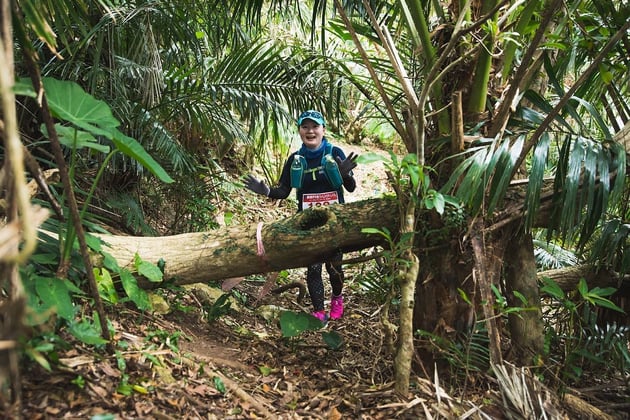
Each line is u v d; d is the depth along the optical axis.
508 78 2.90
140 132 3.74
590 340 2.92
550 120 2.47
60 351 1.96
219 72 4.12
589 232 2.56
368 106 4.07
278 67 4.23
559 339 3.11
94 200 3.89
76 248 2.43
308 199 3.44
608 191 2.48
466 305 2.69
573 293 3.48
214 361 2.54
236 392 2.24
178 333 2.55
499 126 2.64
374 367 2.74
